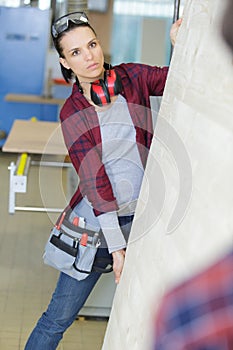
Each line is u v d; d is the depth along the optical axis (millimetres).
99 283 3576
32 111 8188
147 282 1433
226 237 870
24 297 3982
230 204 901
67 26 2115
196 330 493
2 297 3963
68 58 2152
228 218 896
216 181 1011
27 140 4191
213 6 1277
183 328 499
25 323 3619
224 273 504
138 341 1400
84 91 2168
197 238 1062
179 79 1524
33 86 8195
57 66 8070
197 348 490
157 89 2246
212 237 965
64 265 2400
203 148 1143
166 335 508
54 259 2420
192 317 499
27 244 5008
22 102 8156
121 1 7301
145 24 6398
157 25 6395
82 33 2113
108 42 7445
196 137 1215
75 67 2143
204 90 1229
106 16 7379
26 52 8086
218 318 490
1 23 8023
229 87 1040
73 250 2373
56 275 4387
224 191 950
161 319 519
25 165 3637
